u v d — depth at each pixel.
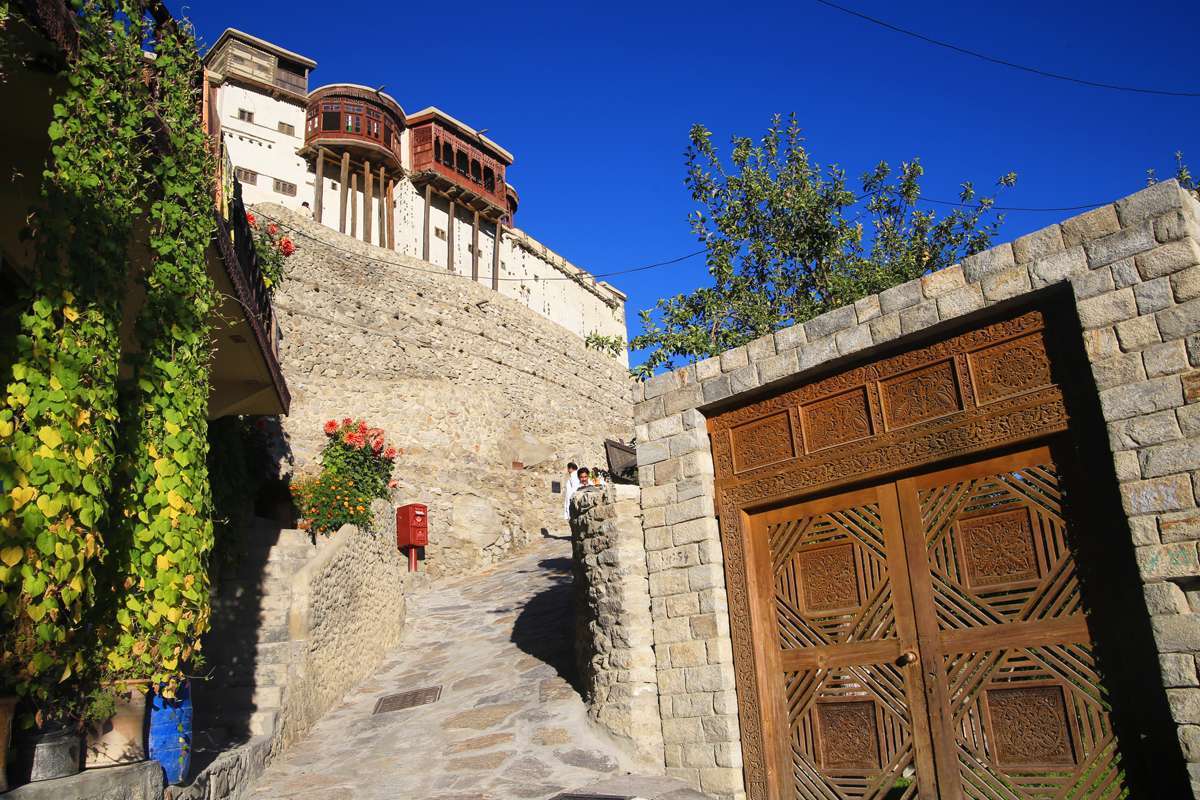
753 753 6.92
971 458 6.18
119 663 4.70
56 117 4.43
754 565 7.38
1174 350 5.16
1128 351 5.34
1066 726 5.43
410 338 22.30
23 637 3.92
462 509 20.80
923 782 5.98
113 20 4.86
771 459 7.39
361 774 7.77
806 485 7.07
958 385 6.26
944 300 6.30
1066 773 5.37
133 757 4.86
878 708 6.36
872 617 6.54
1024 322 6.00
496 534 21.31
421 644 13.12
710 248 12.70
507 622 13.17
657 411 8.21
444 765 7.79
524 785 7.17
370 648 11.80
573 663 9.90
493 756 7.86
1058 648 5.55
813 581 6.97
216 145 6.60
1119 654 5.27
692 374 7.99
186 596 5.14
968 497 6.15
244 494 9.77
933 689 6.05
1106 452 5.46
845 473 6.81
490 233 32.31
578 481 18.83
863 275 11.83
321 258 20.81
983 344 6.18
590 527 8.70
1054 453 5.77
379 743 8.64
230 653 8.92
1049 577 5.66
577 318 36.41
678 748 7.33
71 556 4.08
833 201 12.44
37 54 4.50
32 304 4.22
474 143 31.20
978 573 6.01
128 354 5.20
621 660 7.96
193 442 5.46
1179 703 4.79
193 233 5.75
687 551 7.66
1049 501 5.73
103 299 4.57
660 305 12.55
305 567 9.66
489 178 31.91
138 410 5.12
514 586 16.33
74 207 4.43
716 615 7.33
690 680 7.38
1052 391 5.77
